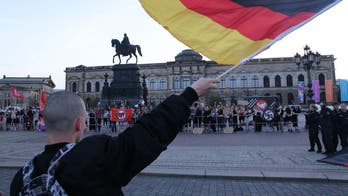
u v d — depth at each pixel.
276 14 4.12
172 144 16.70
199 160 11.52
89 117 26.94
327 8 4.09
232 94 99.25
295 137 19.75
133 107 32.62
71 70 113.12
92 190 1.56
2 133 25.34
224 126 25.23
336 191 7.36
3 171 10.00
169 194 7.26
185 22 3.91
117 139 1.81
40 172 1.64
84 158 1.62
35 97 112.00
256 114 24.83
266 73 98.38
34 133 25.27
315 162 10.84
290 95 96.12
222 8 4.05
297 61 30.88
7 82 124.19
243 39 3.99
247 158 11.84
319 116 13.07
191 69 100.50
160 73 104.44
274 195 7.07
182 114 1.99
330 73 93.06
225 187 7.89
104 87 34.91
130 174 1.75
